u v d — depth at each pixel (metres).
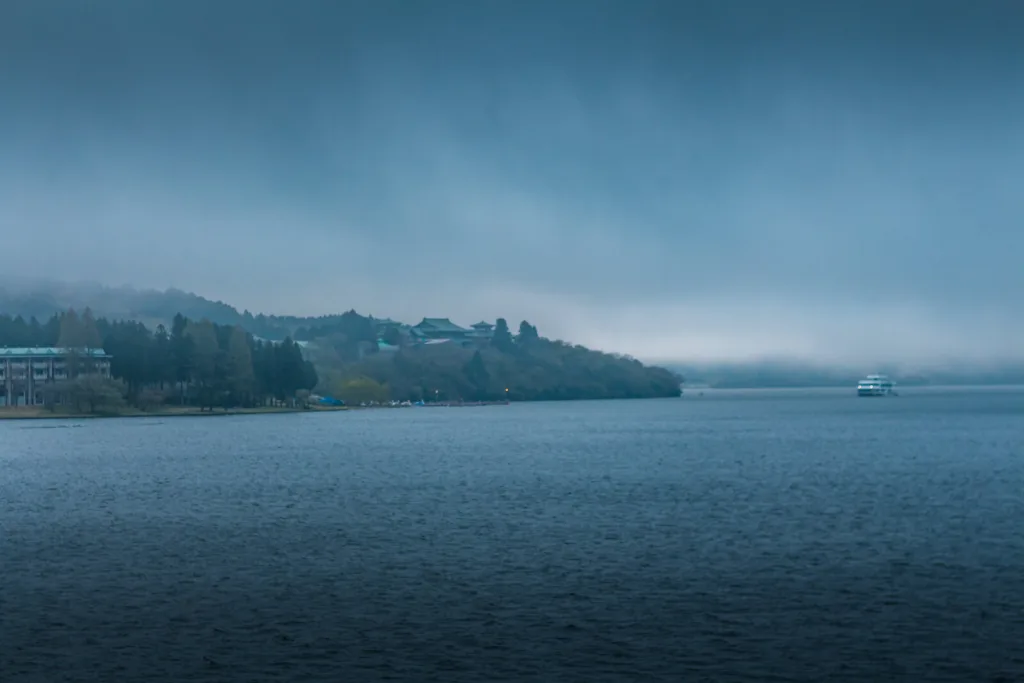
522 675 48.09
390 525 89.25
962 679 47.12
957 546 76.94
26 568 71.12
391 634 54.28
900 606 58.50
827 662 49.34
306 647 52.25
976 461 155.62
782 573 67.38
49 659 50.72
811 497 108.12
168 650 51.94
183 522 92.44
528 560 72.44
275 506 103.38
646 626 55.19
